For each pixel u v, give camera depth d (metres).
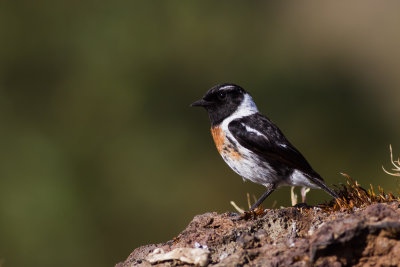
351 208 5.67
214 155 15.82
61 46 18.06
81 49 18.06
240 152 7.61
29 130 16.56
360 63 19.28
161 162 15.90
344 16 20.67
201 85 17.94
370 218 4.76
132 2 18.66
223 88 8.06
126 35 18.27
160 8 18.78
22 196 14.80
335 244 4.62
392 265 4.58
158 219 14.90
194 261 5.18
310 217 5.57
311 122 16.88
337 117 17.03
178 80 17.89
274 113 17.25
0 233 14.05
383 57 19.69
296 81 17.94
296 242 5.10
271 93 17.75
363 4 21.48
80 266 14.11
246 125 7.66
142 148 16.19
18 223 14.23
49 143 16.20
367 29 20.52
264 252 5.02
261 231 5.35
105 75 17.59
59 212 14.58
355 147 16.09
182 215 14.88
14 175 15.26
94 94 17.28
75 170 15.70
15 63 17.55
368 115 17.12
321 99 17.48
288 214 5.48
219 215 6.14
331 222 4.80
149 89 17.50
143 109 17.06
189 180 15.49
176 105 17.28
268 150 7.41
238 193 14.70
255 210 6.08
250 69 18.38
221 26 19.08
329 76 18.36
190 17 18.83
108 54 17.98
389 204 5.65
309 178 7.28
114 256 14.43
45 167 15.54
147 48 18.19
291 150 7.37
